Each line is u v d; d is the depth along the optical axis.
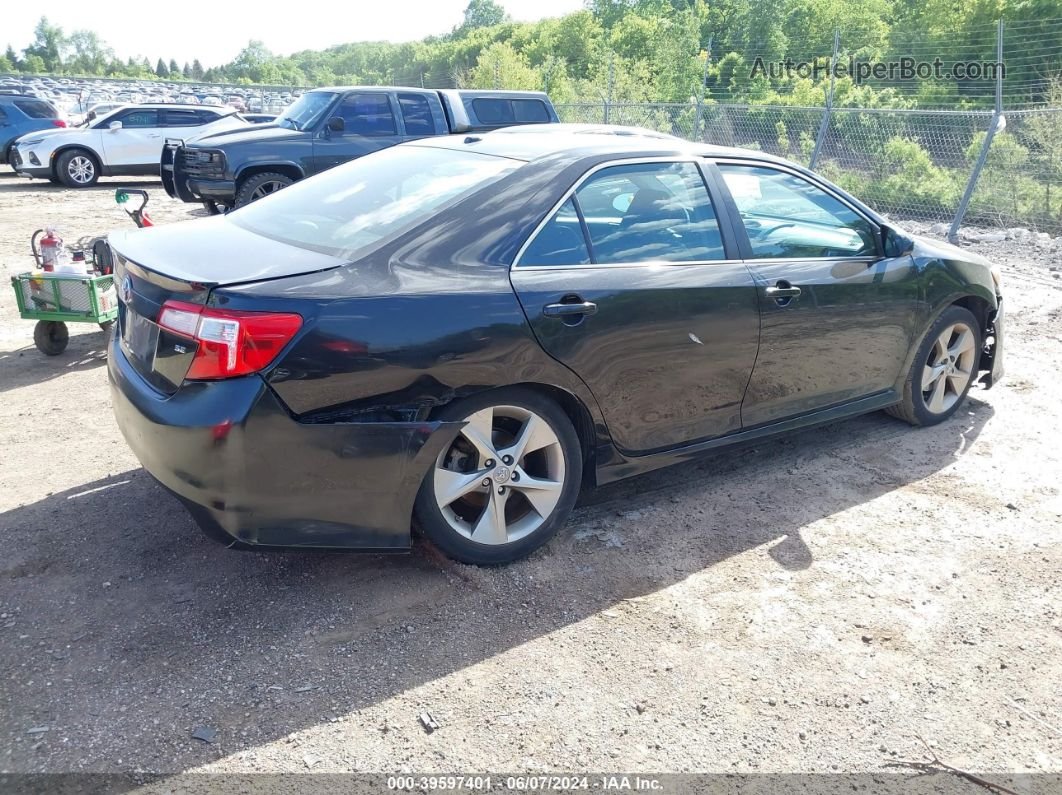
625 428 3.54
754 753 2.47
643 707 2.63
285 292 2.74
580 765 2.39
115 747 2.38
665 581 3.32
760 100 29.28
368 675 2.72
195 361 2.71
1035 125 13.07
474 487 3.18
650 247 3.56
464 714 2.57
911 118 15.55
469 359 2.98
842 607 3.19
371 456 2.87
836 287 4.09
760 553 3.55
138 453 3.00
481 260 3.13
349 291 2.82
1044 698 2.74
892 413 4.94
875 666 2.86
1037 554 3.60
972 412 5.21
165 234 3.48
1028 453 4.62
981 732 2.58
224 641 2.86
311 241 3.24
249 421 2.68
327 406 2.78
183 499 2.84
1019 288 8.55
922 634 3.04
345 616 3.01
